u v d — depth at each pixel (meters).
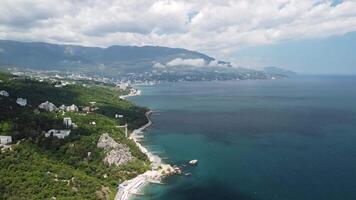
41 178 196.88
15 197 177.75
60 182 199.00
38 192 185.62
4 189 182.38
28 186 187.62
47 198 182.38
